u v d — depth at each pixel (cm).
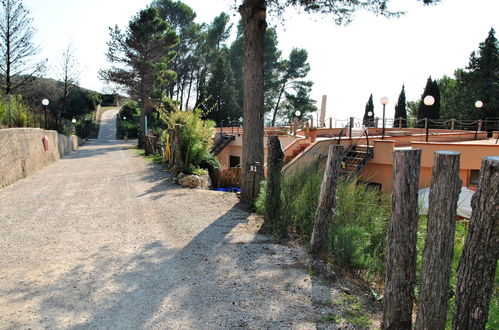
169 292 373
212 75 4066
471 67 3591
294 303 351
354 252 437
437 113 3381
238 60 4491
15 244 520
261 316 328
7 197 850
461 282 244
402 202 306
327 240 477
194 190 930
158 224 621
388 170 1133
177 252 486
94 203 783
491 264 232
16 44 2306
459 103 3541
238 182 1242
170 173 1209
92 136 4662
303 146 1365
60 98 4034
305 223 563
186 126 1165
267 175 590
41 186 1001
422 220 509
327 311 338
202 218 658
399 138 1547
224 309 340
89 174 1241
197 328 310
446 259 264
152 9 3044
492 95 3341
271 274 416
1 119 1447
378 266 441
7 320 320
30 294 369
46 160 1555
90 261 456
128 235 561
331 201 470
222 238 543
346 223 498
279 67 4331
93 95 5981
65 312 335
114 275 414
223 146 2142
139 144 2680
